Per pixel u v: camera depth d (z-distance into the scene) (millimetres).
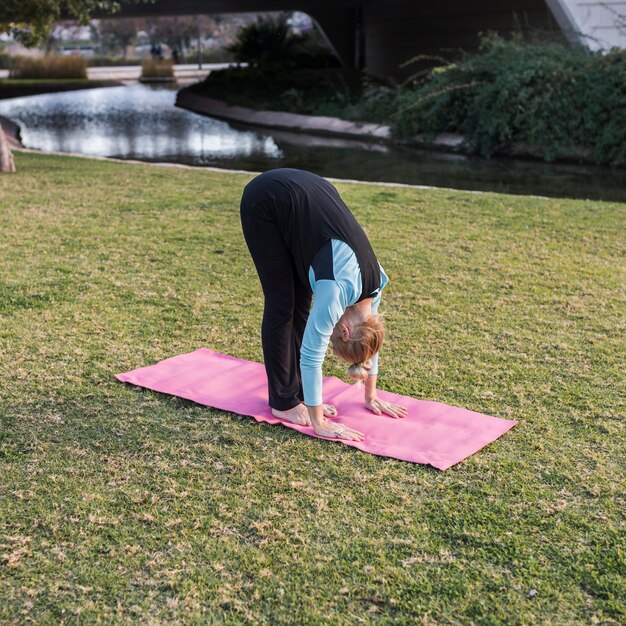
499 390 3848
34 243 6320
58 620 2316
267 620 2320
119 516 2811
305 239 3174
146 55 59844
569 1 14758
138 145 15586
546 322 4719
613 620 2318
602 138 12875
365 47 28375
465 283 5453
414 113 15273
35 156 11617
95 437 3357
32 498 2912
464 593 2430
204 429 3441
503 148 14188
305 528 2746
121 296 5137
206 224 7059
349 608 2367
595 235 6766
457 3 20094
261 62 29156
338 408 3701
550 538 2688
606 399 3723
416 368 4102
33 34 12031
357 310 3117
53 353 4227
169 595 2426
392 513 2832
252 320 4773
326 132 17469
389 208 7867
